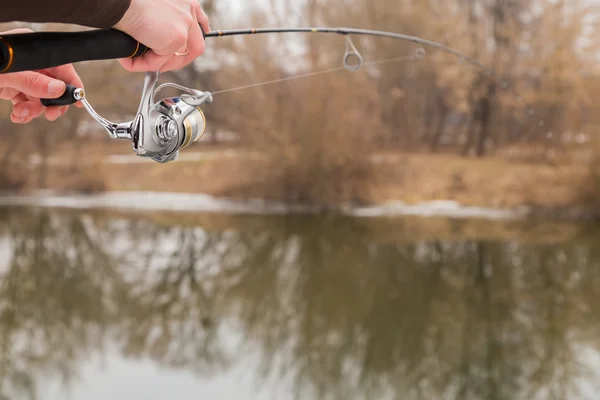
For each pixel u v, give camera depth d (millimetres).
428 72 18125
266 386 6371
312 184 15797
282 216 14852
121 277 10195
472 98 18562
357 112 15984
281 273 10438
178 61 958
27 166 17844
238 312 8680
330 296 9266
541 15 17219
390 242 12305
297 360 7074
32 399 5895
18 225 13633
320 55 15336
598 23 16172
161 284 9883
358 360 7070
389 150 17609
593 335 7711
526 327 7980
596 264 10695
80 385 6203
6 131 17250
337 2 15758
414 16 17625
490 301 8961
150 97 973
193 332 7824
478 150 18453
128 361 6930
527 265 10734
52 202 16594
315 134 15570
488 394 6188
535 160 16031
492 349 7320
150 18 824
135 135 978
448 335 7727
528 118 16672
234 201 16438
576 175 15133
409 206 15664
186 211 15383
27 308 8625
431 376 6648
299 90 15516
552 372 6660
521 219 14727
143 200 16719
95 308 8727
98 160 17922
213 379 6434
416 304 8867
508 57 17953
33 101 1155
